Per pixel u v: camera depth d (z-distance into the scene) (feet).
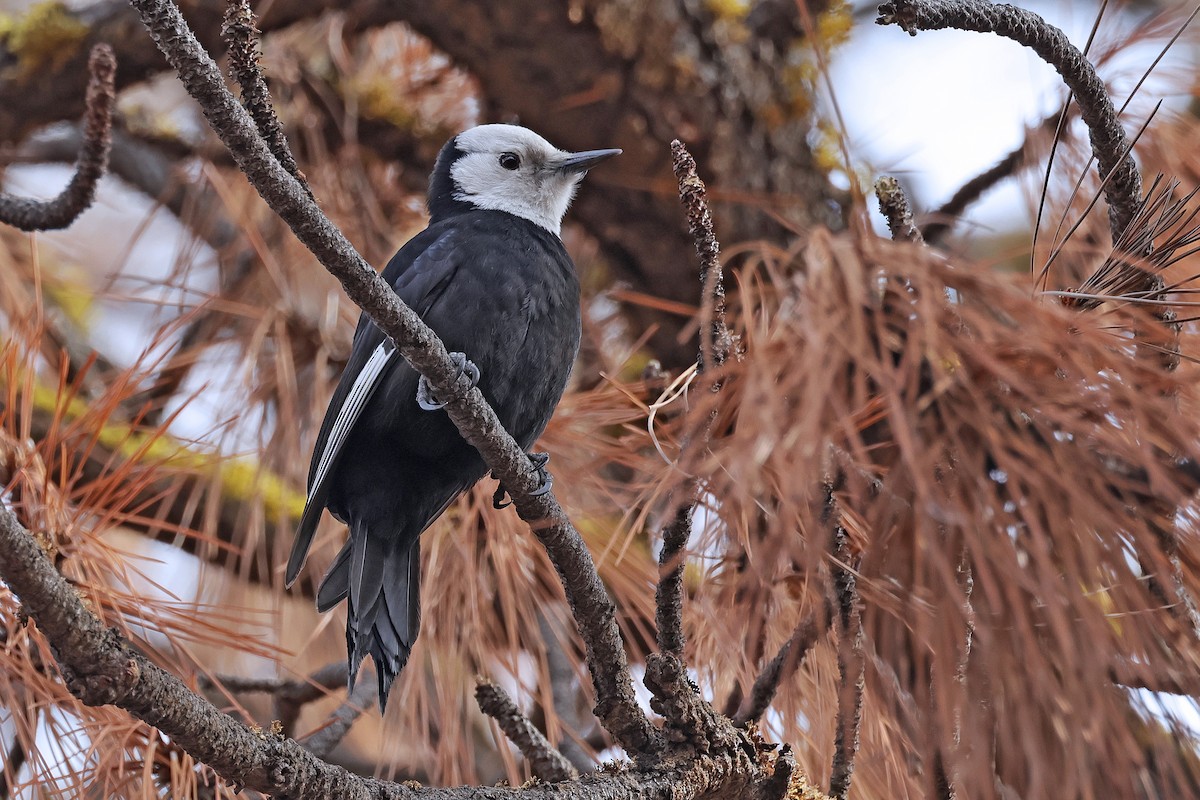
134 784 19.21
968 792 15.64
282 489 26.89
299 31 32.96
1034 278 19.35
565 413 25.71
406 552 23.29
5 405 21.08
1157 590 16.25
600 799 16.81
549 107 31.86
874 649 18.24
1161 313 17.74
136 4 13.97
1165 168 23.08
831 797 17.92
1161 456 16.85
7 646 18.92
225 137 14.83
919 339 15.74
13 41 32.65
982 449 16.07
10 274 29.22
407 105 33.30
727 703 19.75
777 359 16.12
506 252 24.49
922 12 16.55
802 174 32.37
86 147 21.61
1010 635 15.76
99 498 21.40
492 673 23.75
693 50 31.19
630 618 23.88
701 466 15.53
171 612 20.54
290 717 23.94
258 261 30.45
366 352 23.80
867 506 16.75
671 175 31.78
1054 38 18.02
